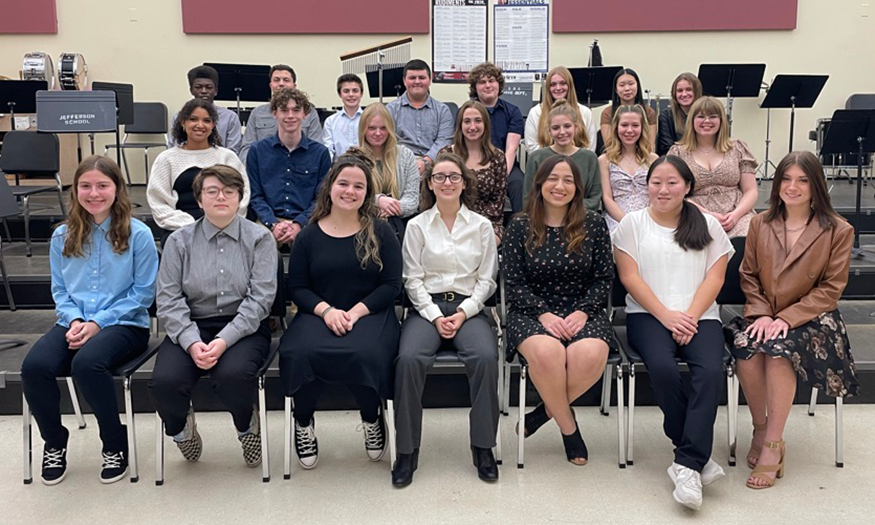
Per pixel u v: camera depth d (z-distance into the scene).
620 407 2.50
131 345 2.53
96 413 2.39
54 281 2.62
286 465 2.46
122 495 2.36
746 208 3.36
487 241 2.72
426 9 6.60
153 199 3.42
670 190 2.55
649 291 2.57
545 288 2.68
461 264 2.69
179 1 6.60
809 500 2.28
